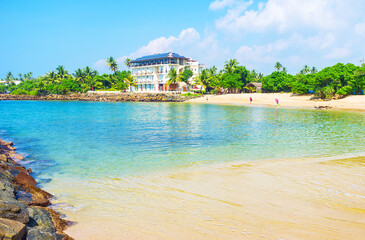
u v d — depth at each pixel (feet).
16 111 190.60
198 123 113.80
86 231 24.22
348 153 54.44
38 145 67.31
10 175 34.19
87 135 82.99
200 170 43.29
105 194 33.42
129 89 410.93
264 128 96.12
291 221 25.54
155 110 193.47
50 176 41.34
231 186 35.22
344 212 27.25
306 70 452.35
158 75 371.76
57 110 200.75
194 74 380.78
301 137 76.07
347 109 173.58
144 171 43.32
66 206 29.94
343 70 212.43
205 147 63.57
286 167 44.09
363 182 36.14
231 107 212.64
